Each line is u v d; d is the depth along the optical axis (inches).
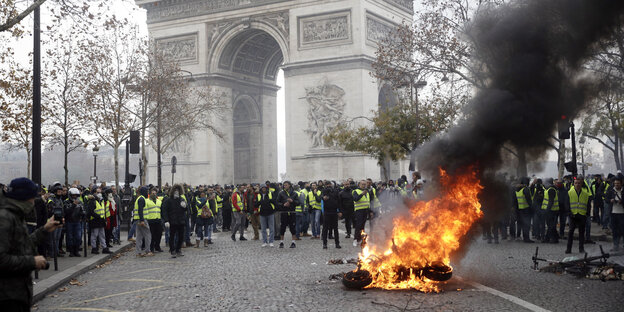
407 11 3607.3
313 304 636.1
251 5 3506.4
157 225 1264.8
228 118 3686.0
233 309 632.4
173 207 1173.7
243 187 1777.8
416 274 705.0
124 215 1909.4
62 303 700.7
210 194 1448.1
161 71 2783.0
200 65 3627.0
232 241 1513.3
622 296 638.5
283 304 645.9
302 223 1656.0
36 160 1035.9
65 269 956.0
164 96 2687.0
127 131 2586.1
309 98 3292.3
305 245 1350.9
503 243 1277.1
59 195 1156.5
